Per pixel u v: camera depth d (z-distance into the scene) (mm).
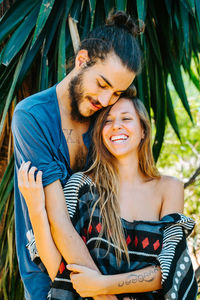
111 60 1717
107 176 1847
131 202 1845
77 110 1825
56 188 1746
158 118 2354
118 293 1653
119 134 1845
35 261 1784
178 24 2336
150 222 1758
